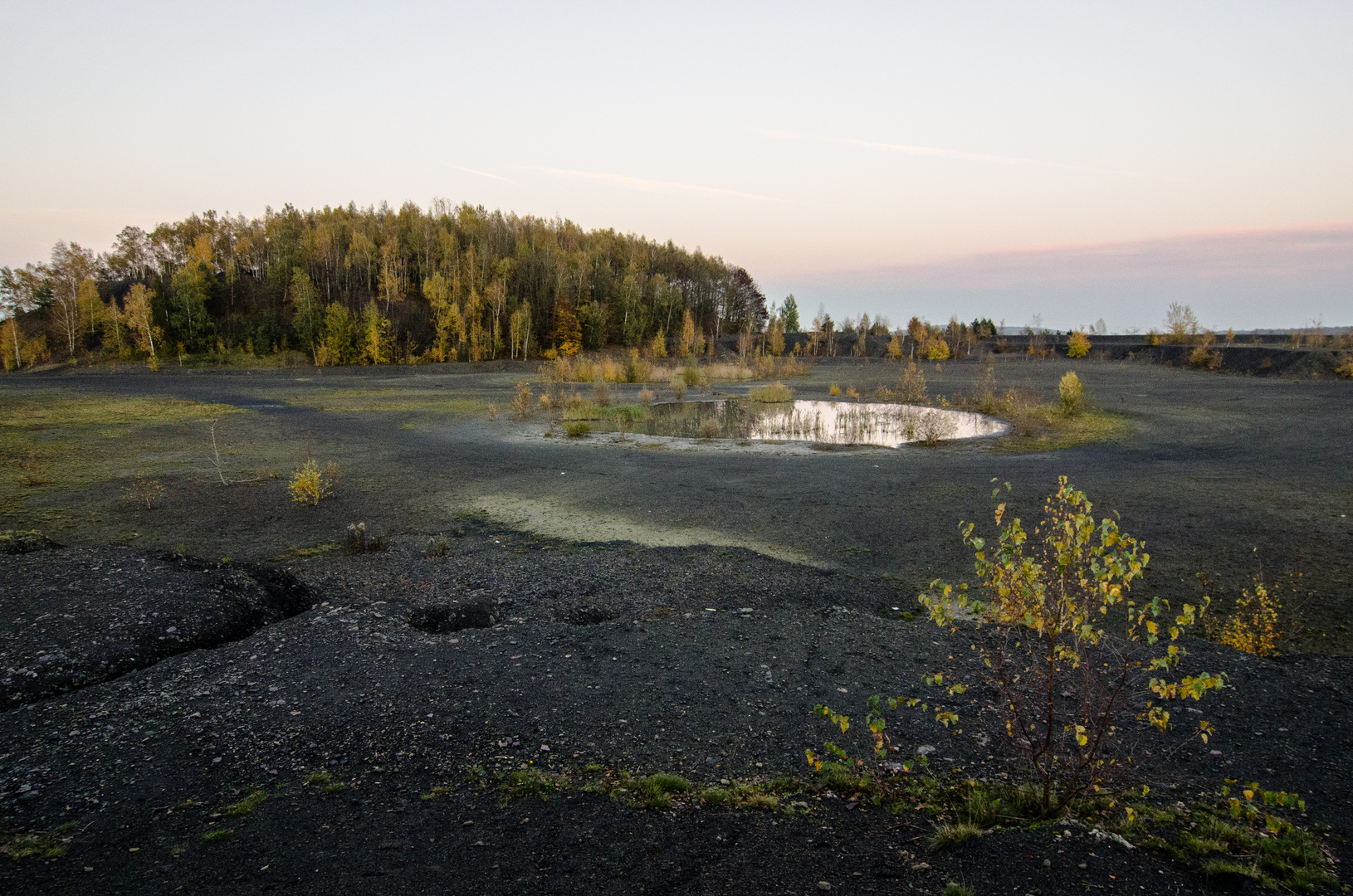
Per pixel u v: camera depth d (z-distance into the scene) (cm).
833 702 563
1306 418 2250
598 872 352
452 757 480
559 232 10962
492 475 1591
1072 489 368
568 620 771
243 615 749
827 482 1512
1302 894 314
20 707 543
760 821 401
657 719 535
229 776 452
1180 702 546
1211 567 918
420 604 800
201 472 1585
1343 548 973
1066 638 675
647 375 4738
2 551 945
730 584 881
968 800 409
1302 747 477
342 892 335
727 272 10500
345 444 2045
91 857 363
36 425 2342
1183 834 364
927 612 796
